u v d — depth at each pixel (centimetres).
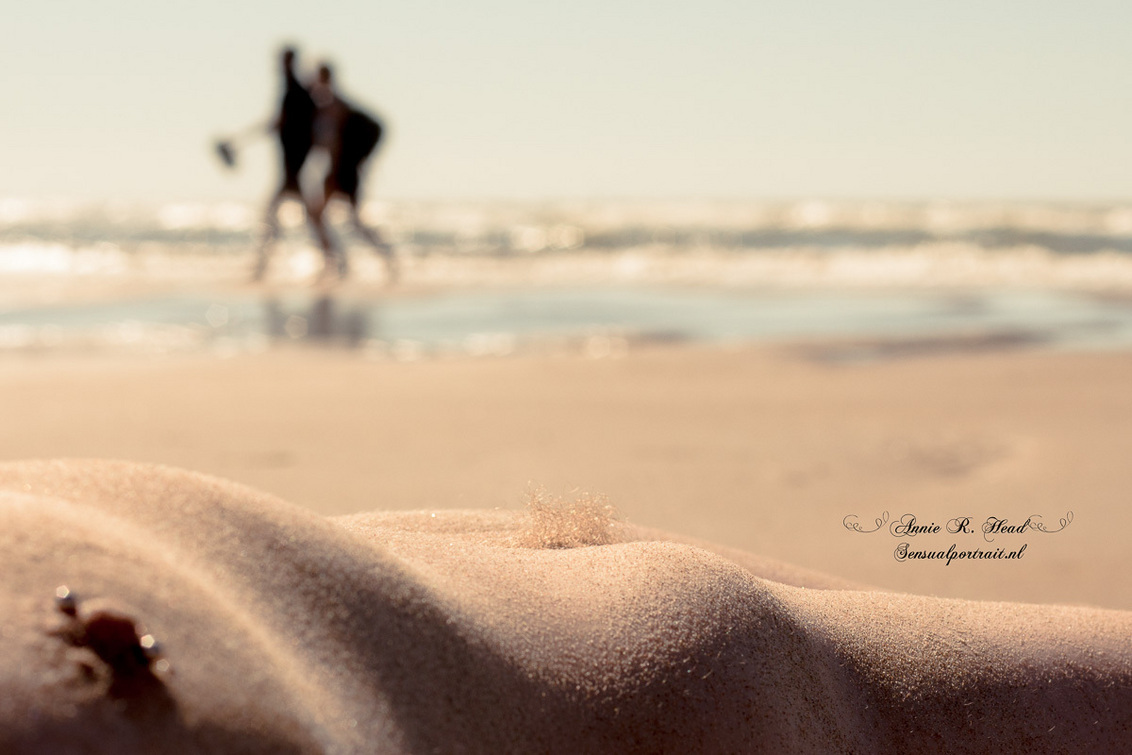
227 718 56
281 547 74
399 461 385
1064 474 366
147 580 60
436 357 645
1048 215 2423
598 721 82
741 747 85
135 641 53
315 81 1097
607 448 410
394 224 2388
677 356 643
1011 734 101
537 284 1146
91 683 51
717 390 539
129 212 3000
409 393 528
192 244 1931
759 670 89
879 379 568
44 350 655
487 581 88
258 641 62
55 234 2039
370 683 70
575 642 85
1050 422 456
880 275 1288
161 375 570
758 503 331
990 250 1702
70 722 50
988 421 460
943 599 116
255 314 846
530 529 121
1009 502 332
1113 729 103
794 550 281
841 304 964
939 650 104
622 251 1616
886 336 719
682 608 89
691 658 86
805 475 368
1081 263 1441
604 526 122
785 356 641
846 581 149
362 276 1176
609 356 646
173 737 53
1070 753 101
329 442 416
